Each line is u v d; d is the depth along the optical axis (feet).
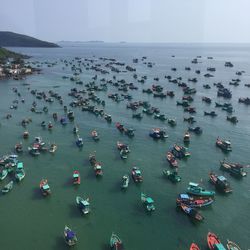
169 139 391.04
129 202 255.29
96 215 238.68
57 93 639.76
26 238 215.92
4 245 209.46
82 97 604.90
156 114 489.26
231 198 264.93
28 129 423.64
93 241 212.64
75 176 282.56
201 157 341.00
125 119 471.21
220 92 643.86
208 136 405.18
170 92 635.25
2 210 244.42
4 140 382.22
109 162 324.19
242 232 223.71
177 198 257.34
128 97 602.44
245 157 343.05
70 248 206.28
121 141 381.40
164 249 206.28
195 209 242.78
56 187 276.00
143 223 230.48
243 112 522.47
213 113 498.28
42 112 504.84
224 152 355.77
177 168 313.32
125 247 207.10
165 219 234.99
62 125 440.45
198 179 293.64
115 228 224.94
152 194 266.57
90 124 446.19
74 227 225.76
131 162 325.01
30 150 345.31
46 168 309.83
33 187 276.00
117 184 281.95
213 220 235.61
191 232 222.28
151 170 308.40
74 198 260.01
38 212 242.17
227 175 303.48
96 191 270.46
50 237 216.74
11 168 299.79
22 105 549.95
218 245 201.46
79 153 345.51
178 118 481.05
